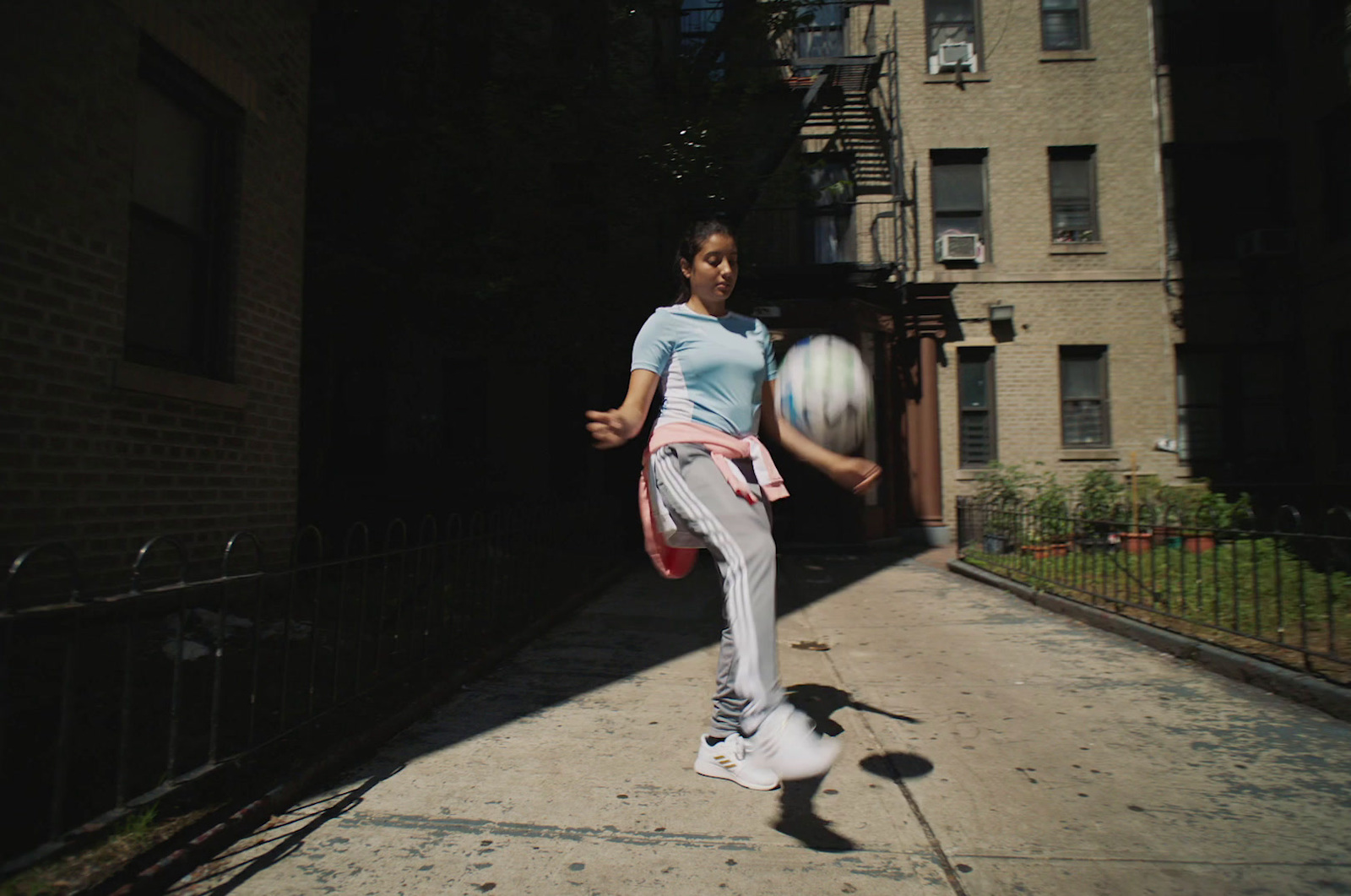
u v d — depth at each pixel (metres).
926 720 3.88
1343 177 12.56
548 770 3.21
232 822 2.60
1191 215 14.02
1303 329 13.32
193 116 5.33
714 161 9.17
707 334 2.79
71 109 4.15
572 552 8.30
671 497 2.65
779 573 10.15
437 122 8.88
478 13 9.45
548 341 9.60
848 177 14.07
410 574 6.79
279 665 4.29
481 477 12.00
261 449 5.85
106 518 4.39
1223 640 5.10
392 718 3.65
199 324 5.36
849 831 2.67
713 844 2.58
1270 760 3.32
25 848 2.28
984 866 2.44
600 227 9.45
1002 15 14.26
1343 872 2.39
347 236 8.84
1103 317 13.98
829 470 2.81
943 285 13.27
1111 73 14.12
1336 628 5.09
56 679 3.54
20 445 3.87
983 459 14.12
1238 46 14.02
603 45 9.60
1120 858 2.49
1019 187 14.12
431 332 9.88
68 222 4.14
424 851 2.53
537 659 5.14
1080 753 3.40
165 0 4.81
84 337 4.24
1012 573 8.63
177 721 2.59
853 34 14.28
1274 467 13.65
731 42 9.98
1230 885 2.33
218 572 5.34
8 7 3.80
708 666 4.99
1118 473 13.75
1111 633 5.98
